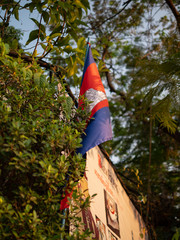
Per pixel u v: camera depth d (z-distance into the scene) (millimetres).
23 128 1999
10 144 1928
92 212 3129
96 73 3662
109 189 3887
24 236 1841
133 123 9727
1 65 2488
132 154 9664
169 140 9867
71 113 2998
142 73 6055
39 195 2182
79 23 4055
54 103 2680
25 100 2523
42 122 2330
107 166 4070
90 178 3330
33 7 3797
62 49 3941
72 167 2336
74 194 2277
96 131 3102
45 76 2758
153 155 9961
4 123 2070
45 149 2148
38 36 3703
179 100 5633
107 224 3432
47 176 2010
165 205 9867
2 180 2117
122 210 4172
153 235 5168
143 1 8953
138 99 7012
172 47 8258
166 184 10383
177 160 10531
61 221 2410
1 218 1812
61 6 3703
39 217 2096
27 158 1992
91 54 3889
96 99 3377
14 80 2504
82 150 2986
